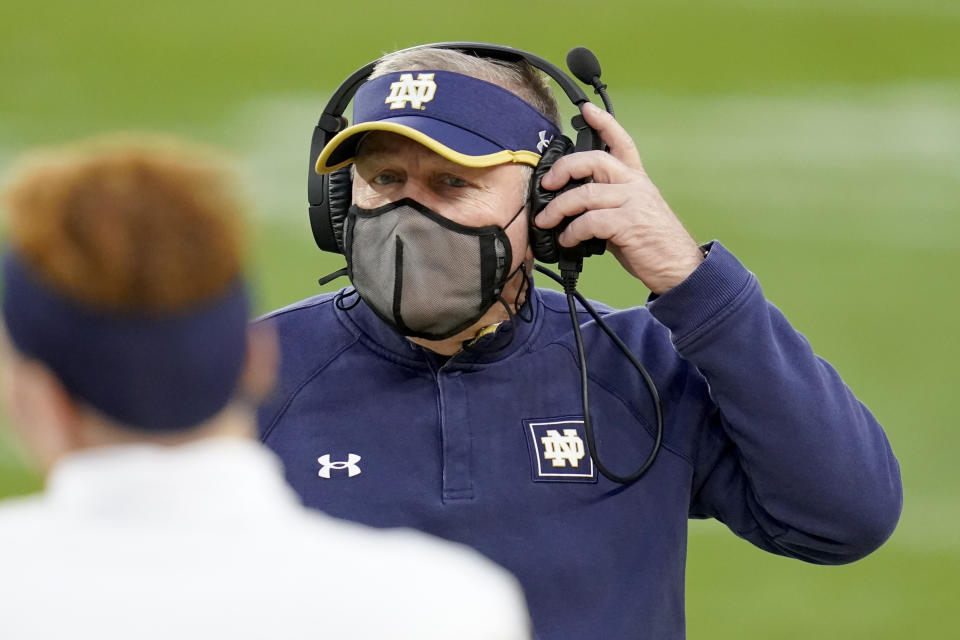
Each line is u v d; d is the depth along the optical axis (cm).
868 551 773
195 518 373
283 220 3083
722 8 5012
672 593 757
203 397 375
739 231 3203
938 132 3928
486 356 761
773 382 718
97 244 366
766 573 1812
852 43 4719
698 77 4394
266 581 372
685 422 780
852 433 743
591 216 725
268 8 4716
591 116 749
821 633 1666
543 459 746
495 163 708
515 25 4828
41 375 374
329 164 729
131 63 4172
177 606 365
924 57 4619
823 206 3366
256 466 385
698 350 721
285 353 775
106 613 363
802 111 4097
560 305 812
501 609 389
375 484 736
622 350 776
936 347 2589
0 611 363
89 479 373
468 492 732
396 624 374
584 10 4966
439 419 749
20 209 376
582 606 729
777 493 745
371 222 716
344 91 777
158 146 401
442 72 725
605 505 747
